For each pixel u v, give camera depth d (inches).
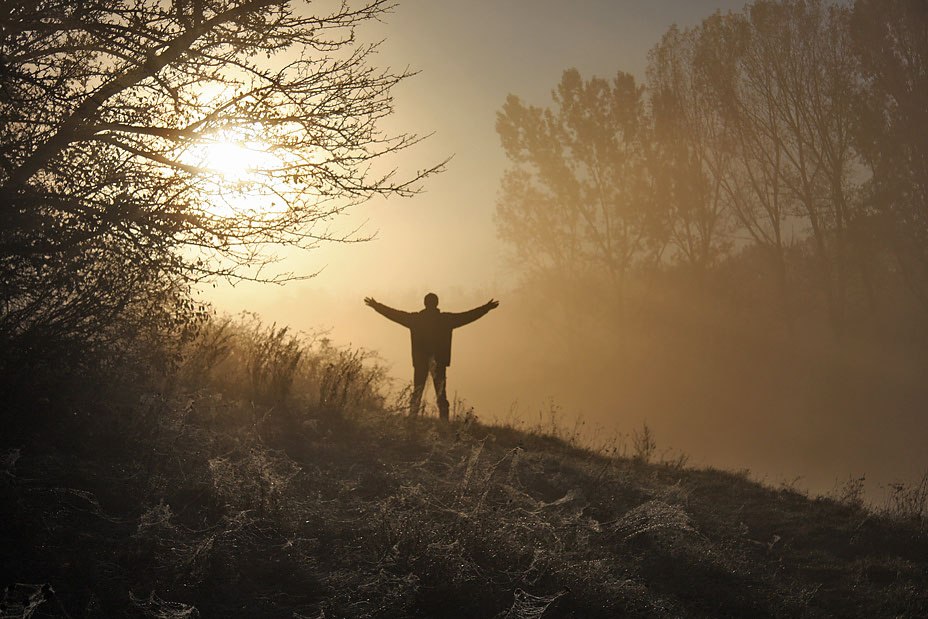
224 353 373.1
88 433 246.4
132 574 179.2
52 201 231.5
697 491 365.4
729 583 242.5
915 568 273.6
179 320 267.6
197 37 248.8
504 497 281.0
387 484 269.3
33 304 240.2
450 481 286.4
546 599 197.8
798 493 390.0
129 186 248.8
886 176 1464.1
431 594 193.9
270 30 254.8
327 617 177.0
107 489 215.5
